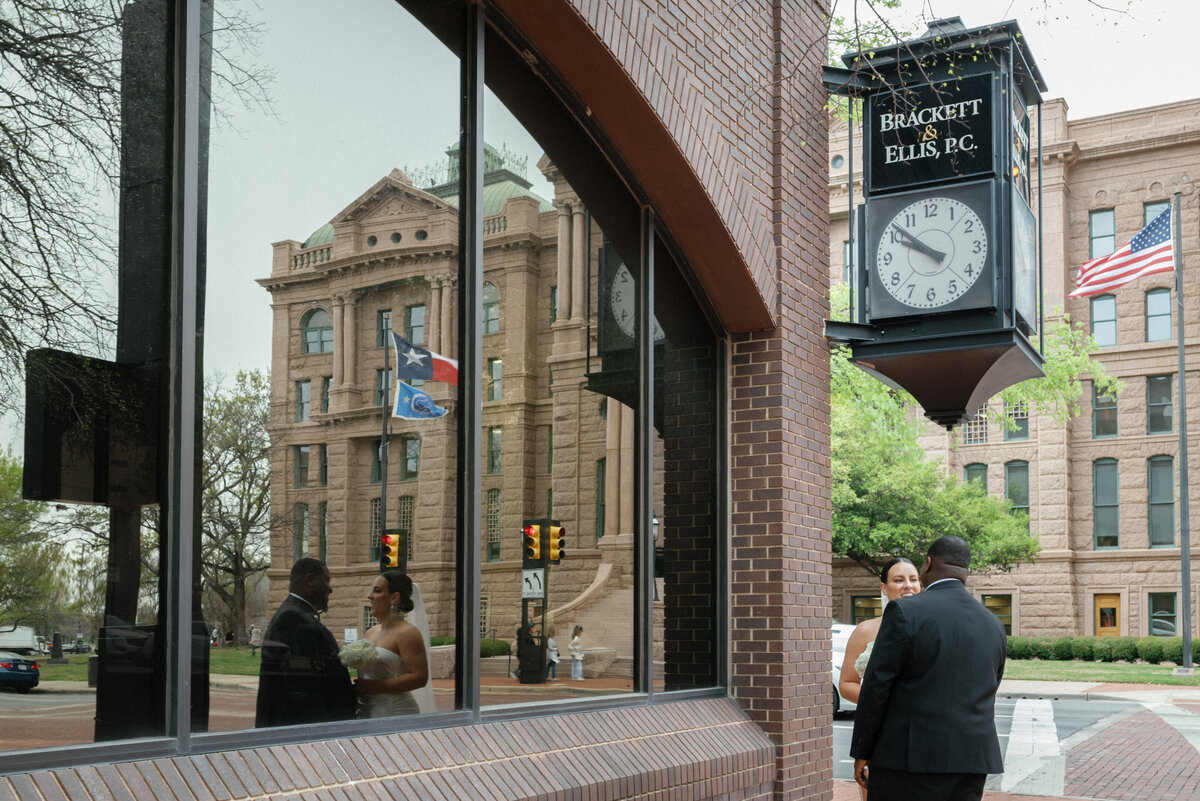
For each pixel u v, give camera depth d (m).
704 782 6.43
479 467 5.48
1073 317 43.56
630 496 6.84
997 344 8.12
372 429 4.93
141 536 3.85
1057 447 42.72
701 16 7.00
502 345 5.90
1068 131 43.81
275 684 4.32
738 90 7.42
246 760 3.94
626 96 6.25
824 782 7.99
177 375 4.01
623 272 6.95
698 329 7.70
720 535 7.68
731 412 7.84
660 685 7.01
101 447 3.76
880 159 8.66
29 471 3.54
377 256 5.09
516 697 5.72
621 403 6.82
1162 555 41.12
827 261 8.63
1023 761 13.27
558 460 6.23
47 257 3.65
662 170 6.77
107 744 3.58
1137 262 23.59
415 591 5.09
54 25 3.74
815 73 8.56
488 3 5.75
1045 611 42.22
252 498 4.32
